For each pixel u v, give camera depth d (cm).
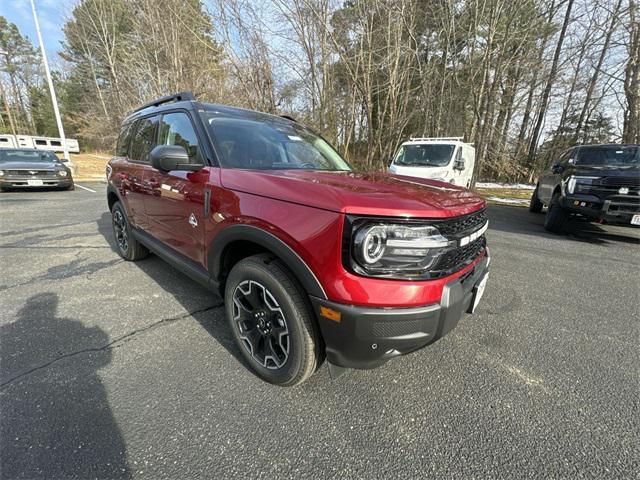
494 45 1198
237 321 203
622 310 298
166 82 1355
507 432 160
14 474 130
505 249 496
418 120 1413
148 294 300
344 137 1336
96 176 1530
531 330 259
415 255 146
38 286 312
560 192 585
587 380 201
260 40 1091
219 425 158
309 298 157
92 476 131
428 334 151
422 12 1209
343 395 182
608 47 1209
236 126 252
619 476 138
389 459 144
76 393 175
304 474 136
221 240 197
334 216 144
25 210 688
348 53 1139
